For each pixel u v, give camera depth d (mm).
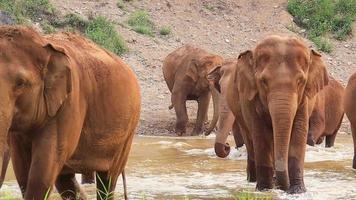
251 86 13070
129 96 10148
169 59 24609
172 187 13430
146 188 13273
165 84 26984
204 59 23141
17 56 8141
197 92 22906
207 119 23875
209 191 13094
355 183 14148
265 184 13156
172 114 24250
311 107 13352
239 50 31156
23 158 9016
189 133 22719
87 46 9844
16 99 8117
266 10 34156
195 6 33344
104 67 9664
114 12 31141
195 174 15047
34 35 8391
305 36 33344
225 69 18438
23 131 8508
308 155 18094
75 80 8836
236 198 12172
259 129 13164
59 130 8648
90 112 9375
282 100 12289
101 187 10414
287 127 12195
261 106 13000
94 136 9586
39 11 28984
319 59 13109
